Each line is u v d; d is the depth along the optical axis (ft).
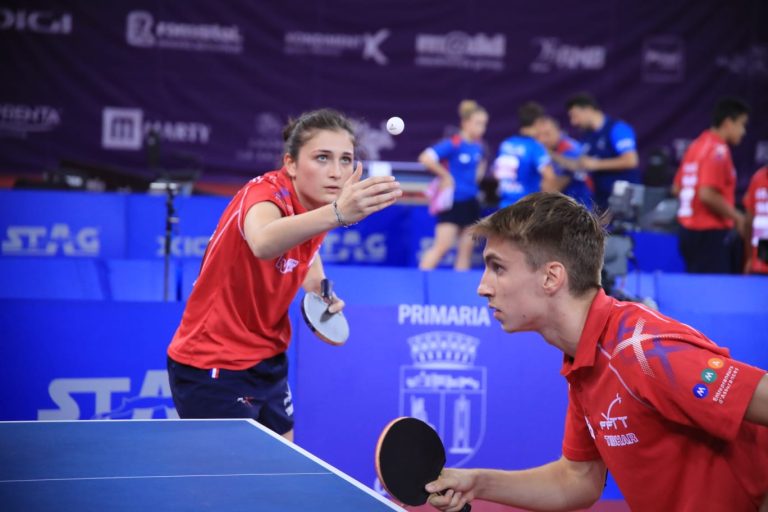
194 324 14.08
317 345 19.85
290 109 54.80
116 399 19.39
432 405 20.27
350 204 11.28
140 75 52.85
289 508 7.79
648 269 39.37
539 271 9.06
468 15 56.03
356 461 19.90
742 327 21.38
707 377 8.10
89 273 26.55
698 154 36.60
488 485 10.04
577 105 38.78
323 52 54.90
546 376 20.67
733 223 38.17
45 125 51.75
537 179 38.19
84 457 9.59
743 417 8.04
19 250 34.22
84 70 52.08
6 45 51.08
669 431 8.77
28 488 8.30
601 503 19.89
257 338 14.20
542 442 20.58
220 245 13.61
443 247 38.86
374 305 20.20
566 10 56.80
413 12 55.57
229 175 54.19
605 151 38.52
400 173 45.37
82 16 51.85
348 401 19.92
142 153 52.95
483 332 20.53
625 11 57.26
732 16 58.13
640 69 57.62
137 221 35.24
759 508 8.58
